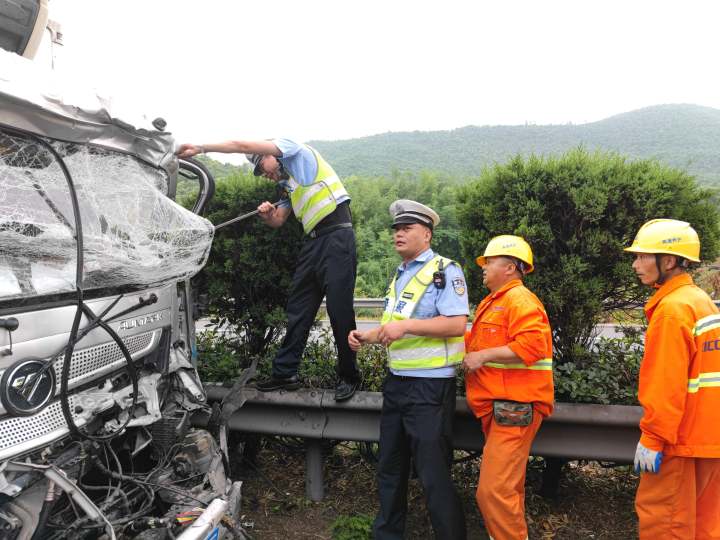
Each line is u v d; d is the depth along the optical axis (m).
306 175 3.27
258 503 3.40
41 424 1.92
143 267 2.40
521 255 2.75
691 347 2.19
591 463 3.85
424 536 3.07
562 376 3.32
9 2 2.60
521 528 2.61
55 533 1.96
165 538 2.17
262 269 3.93
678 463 2.26
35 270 2.05
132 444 2.65
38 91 1.92
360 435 3.28
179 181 3.77
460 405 3.07
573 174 3.32
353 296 3.33
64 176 2.15
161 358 2.85
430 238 2.92
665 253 2.31
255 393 3.39
